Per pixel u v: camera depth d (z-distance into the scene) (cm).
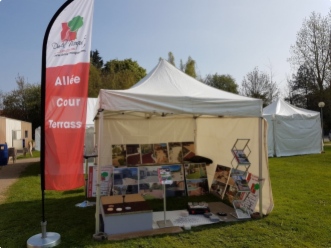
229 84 3447
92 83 2558
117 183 573
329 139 2359
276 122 1227
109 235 369
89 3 383
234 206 466
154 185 593
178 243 350
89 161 803
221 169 596
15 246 349
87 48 382
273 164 998
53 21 364
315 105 2564
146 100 380
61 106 369
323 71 2098
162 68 520
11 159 1409
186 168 623
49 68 363
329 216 445
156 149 675
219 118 616
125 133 662
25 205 537
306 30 2136
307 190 616
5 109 2942
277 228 397
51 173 367
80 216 466
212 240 359
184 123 713
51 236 363
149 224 392
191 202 533
